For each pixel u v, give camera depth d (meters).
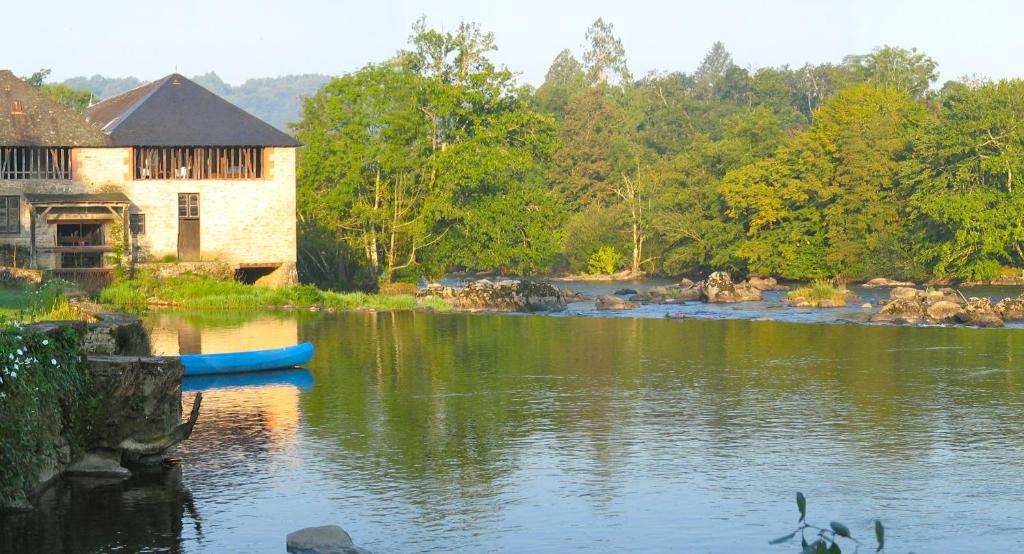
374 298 58.47
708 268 106.75
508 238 79.00
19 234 57.59
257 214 61.56
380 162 73.00
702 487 18.08
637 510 16.86
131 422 18.88
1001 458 19.94
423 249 78.19
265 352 30.95
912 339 40.50
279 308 54.41
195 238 60.81
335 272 74.62
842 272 89.88
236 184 61.09
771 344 38.72
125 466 19.08
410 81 75.94
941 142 84.69
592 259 110.88
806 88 171.38
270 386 28.12
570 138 133.38
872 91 97.44
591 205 120.00
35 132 57.34
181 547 15.12
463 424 23.03
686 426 22.83
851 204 89.12
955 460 19.81
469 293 60.28
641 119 153.75
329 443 21.19
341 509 16.92
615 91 166.75
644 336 41.94
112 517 16.39
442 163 74.50
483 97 76.81
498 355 35.25
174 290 55.84
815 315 54.22
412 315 52.34
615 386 28.19
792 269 92.19
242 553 14.89
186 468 19.22
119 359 18.69
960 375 30.20
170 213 60.09
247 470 19.11
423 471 19.11
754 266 95.88
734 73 170.75
